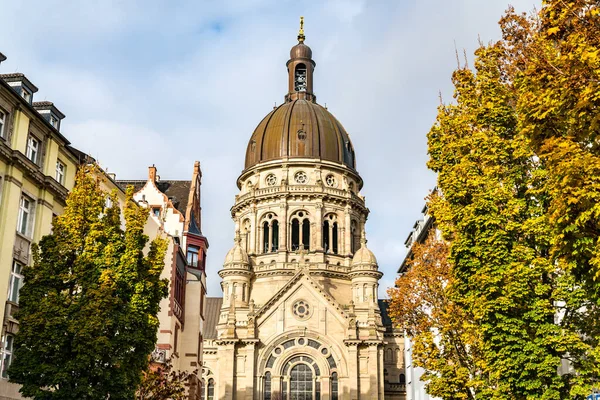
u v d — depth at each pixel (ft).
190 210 235.81
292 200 330.34
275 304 298.15
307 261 319.06
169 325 178.91
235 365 286.46
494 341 84.38
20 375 99.81
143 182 254.47
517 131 93.71
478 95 100.83
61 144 137.90
